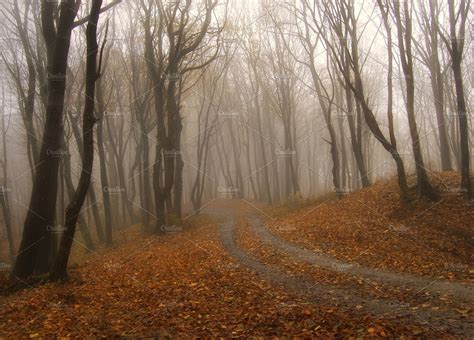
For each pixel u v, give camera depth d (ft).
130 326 26.89
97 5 38.58
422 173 61.67
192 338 24.26
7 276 46.50
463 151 58.18
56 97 46.96
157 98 82.58
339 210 71.72
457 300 28.43
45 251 47.52
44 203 46.83
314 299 31.42
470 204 56.39
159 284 39.06
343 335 22.94
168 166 84.02
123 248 75.61
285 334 23.90
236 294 34.01
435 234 50.44
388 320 25.08
